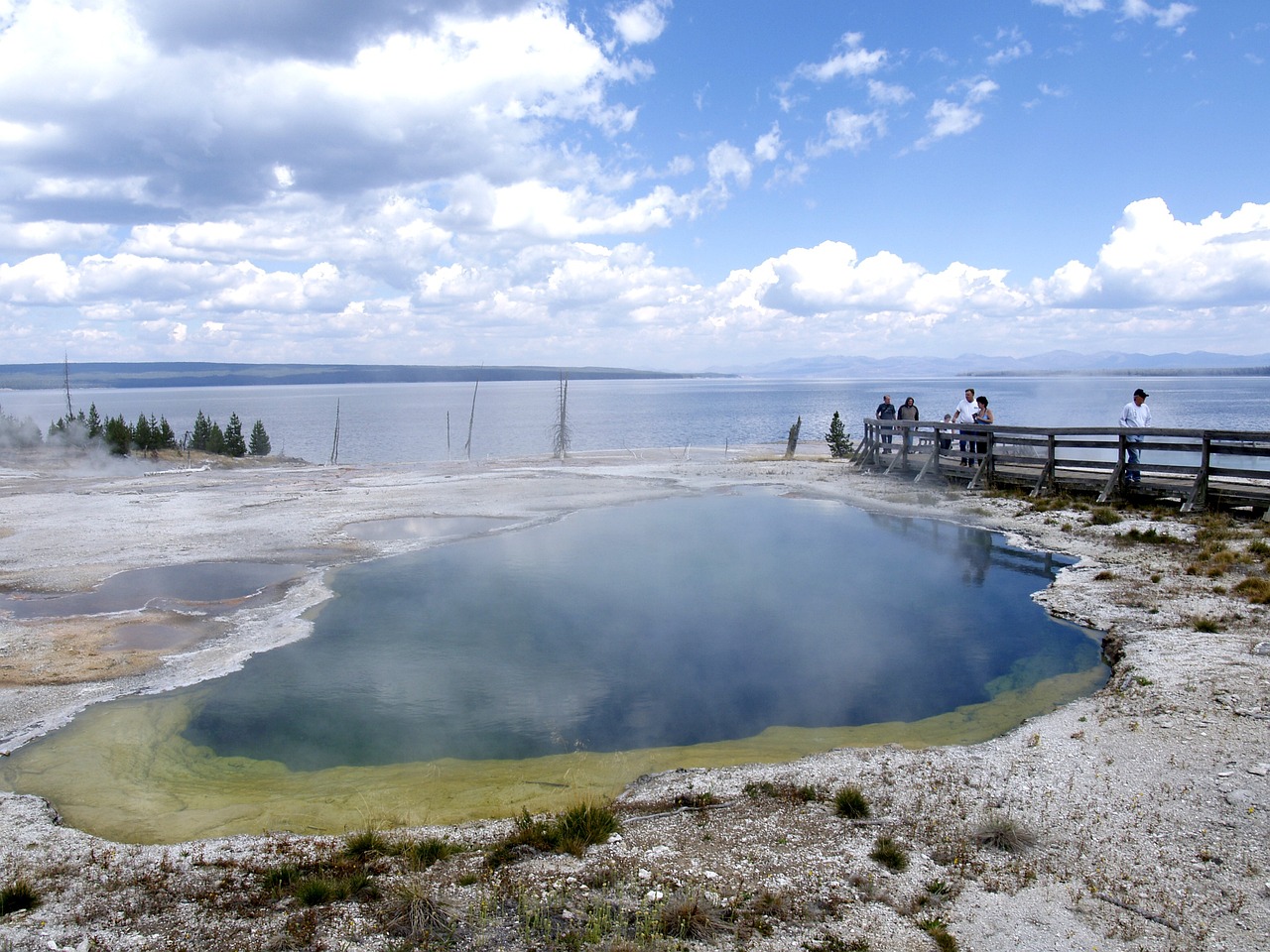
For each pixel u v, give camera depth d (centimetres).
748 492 2433
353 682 920
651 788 655
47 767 708
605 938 438
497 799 654
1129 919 441
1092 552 1425
